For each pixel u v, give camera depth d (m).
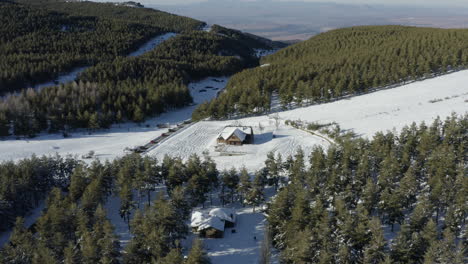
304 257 37.44
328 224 40.91
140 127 107.44
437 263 34.59
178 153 84.25
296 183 52.97
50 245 43.06
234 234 50.47
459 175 47.69
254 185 55.75
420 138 64.06
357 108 103.06
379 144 62.78
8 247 40.69
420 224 40.75
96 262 39.62
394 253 37.22
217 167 74.44
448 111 85.50
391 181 51.38
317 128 91.88
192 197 56.09
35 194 59.59
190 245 47.53
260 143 87.56
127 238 50.09
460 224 44.09
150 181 58.28
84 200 49.69
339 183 53.28
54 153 85.00
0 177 56.25
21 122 97.31
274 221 46.66
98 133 102.44
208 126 103.19
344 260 36.78
